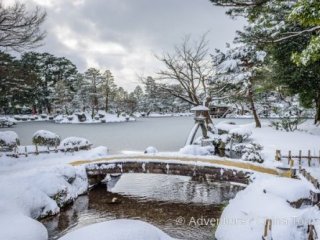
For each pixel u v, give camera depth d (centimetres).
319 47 877
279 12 1636
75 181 1327
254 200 945
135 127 4562
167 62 2328
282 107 3481
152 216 1070
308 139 2041
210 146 2050
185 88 2417
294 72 1933
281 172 1157
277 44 1775
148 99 9275
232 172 1262
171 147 2441
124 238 539
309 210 787
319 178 1156
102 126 4888
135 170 1423
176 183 1498
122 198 1276
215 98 2588
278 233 709
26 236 728
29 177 1158
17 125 5159
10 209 920
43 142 2184
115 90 7700
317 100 2584
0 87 2167
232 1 1059
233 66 2786
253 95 3045
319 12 820
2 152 1819
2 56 2002
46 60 7262
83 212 1116
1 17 1639
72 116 6128
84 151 2022
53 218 1056
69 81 7544
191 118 7494
